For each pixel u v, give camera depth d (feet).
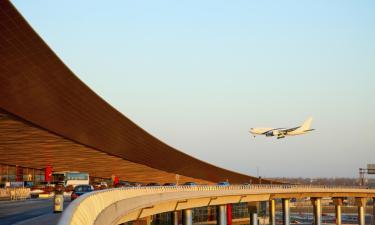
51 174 410.52
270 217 577.02
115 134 425.28
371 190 640.99
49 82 274.98
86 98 321.93
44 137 383.86
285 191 550.36
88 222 102.22
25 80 259.19
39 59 245.45
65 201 266.16
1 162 451.53
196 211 564.71
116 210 182.70
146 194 260.21
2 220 156.56
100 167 569.64
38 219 153.79
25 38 219.61
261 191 508.53
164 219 478.59
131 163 581.53
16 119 316.40
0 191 312.50
